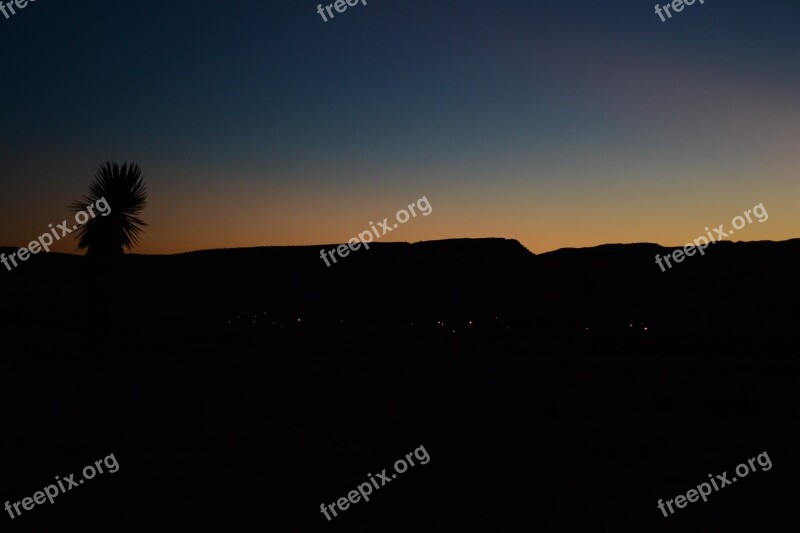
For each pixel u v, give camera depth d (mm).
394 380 20375
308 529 12109
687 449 16031
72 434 17000
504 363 20625
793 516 12539
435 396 20078
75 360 23656
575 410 19250
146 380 19125
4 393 17484
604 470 15164
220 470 14898
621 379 19672
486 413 19375
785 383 18344
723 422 17672
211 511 12805
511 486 13992
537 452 16234
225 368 20203
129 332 29859
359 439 17250
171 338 29719
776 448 15773
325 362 20875
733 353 22797
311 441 17062
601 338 26953
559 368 20234
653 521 12461
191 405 19125
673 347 24422
